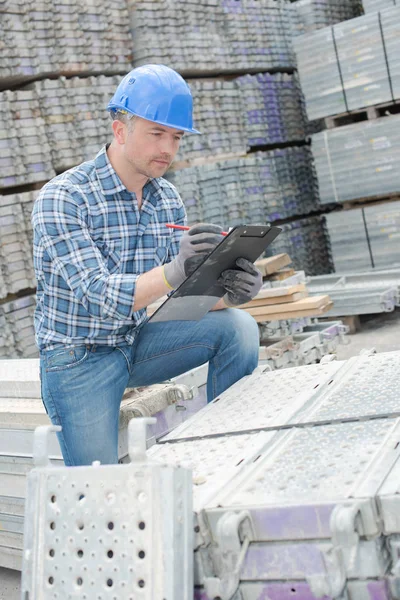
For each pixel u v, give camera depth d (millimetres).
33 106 5285
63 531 1568
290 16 7602
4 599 2818
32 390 2934
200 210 6480
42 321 2557
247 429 1982
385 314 6590
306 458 1694
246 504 1520
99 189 2500
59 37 5480
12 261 5090
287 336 4672
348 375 2283
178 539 1460
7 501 2861
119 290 2248
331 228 7332
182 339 2660
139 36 6105
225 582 1496
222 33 6840
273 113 7422
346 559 1417
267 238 2252
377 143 6902
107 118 5734
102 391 2512
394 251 6980
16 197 5105
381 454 1603
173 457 1916
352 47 6863
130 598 1472
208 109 6668
